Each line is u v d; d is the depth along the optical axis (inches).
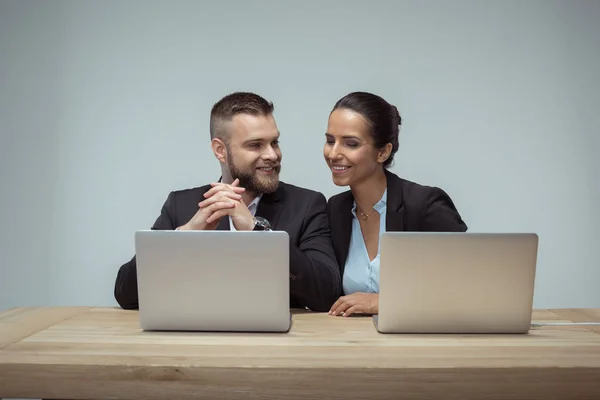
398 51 131.8
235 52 133.3
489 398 56.8
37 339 66.2
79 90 133.6
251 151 90.8
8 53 134.1
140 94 133.4
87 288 133.8
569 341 65.7
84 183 133.8
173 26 133.3
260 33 133.0
